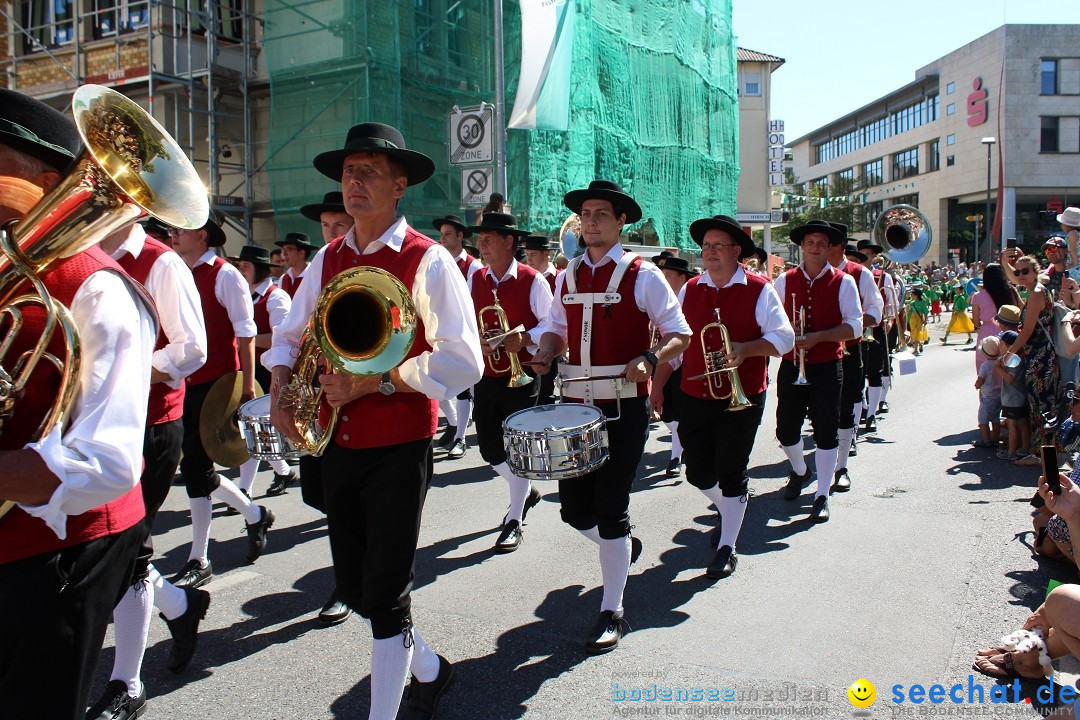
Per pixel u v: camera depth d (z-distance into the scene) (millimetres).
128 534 2164
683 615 4195
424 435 2945
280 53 14469
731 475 4812
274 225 16281
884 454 7949
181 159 1986
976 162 56219
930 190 61812
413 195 14836
